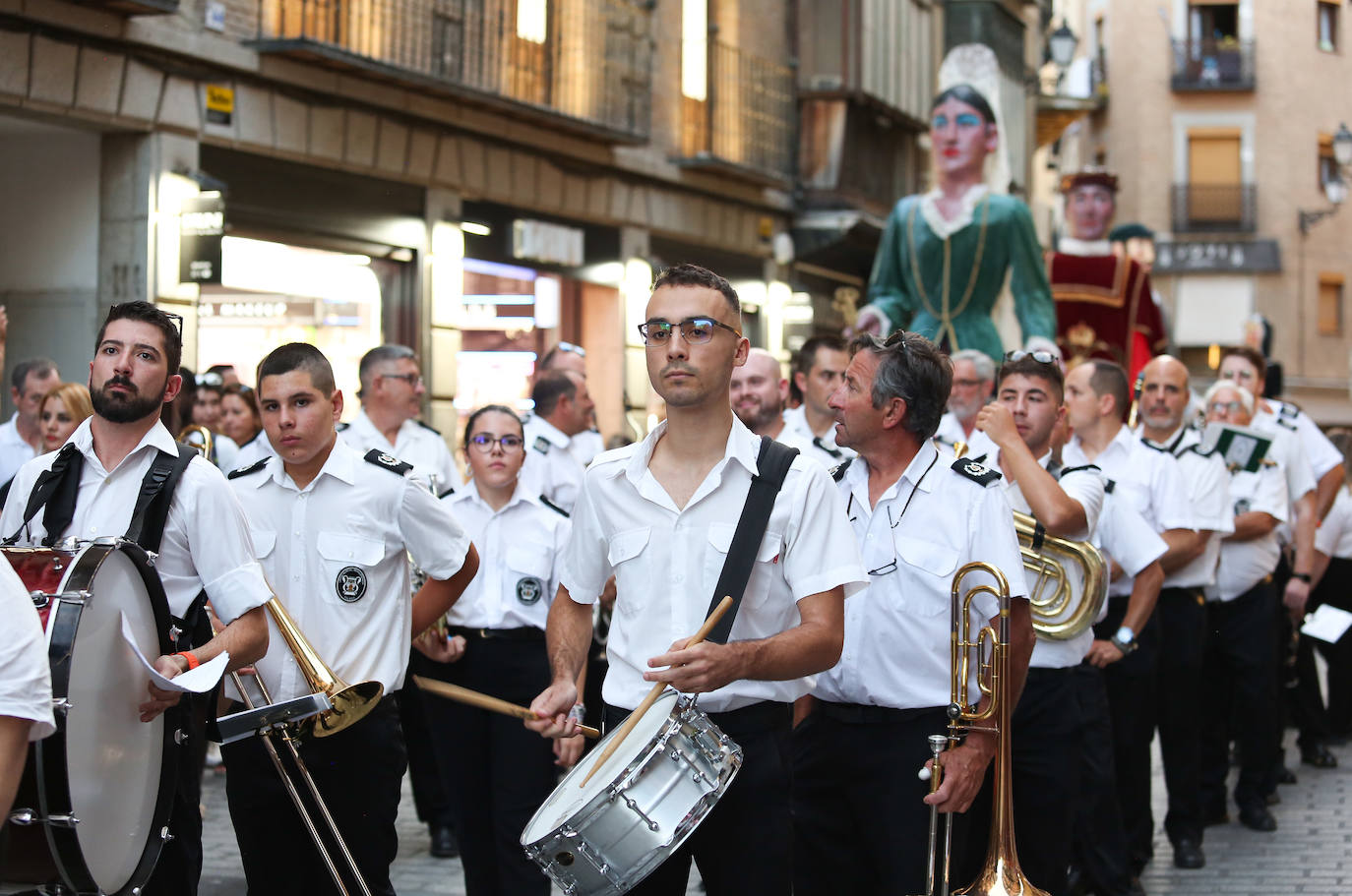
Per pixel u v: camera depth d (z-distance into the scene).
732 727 3.88
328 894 4.96
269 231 13.69
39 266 12.67
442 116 15.33
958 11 25.92
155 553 4.28
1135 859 7.09
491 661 6.17
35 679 3.14
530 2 16.67
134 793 3.98
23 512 4.52
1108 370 7.22
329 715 4.57
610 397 18.67
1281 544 9.62
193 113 12.62
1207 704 8.45
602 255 18.44
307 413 5.02
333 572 5.05
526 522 6.42
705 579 3.83
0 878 3.61
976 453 7.70
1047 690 5.45
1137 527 6.34
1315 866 7.43
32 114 11.61
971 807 5.28
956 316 13.09
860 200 23.08
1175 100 39.59
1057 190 31.62
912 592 4.63
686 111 19.95
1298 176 39.38
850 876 4.77
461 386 16.05
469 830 6.03
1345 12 39.06
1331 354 39.91
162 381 4.37
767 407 7.15
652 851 3.44
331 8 13.92
